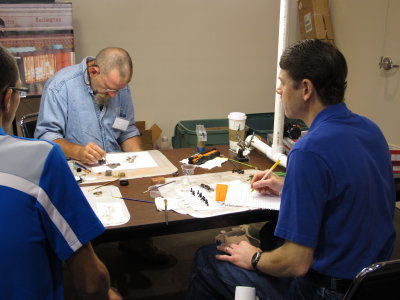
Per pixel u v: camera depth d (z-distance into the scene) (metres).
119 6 3.21
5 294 0.77
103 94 2.10
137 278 2.14
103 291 0.99
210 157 1.94
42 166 0.78
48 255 0.85
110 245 2.45
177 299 1.98
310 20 3.50
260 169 1.82
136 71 3.42
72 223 0.85
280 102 1.79
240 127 2.08
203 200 1.44
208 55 3.56
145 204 1.41
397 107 2.88
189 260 2.32
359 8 3.18
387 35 2.91
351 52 3.37
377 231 1.08
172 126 3.69
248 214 1.38
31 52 2.82
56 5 2.78
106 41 3.27
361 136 1.08
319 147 1.01
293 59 1.10
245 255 1.25
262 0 3.54
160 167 1.79
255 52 3.68
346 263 1.05
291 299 1.18
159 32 3.37
